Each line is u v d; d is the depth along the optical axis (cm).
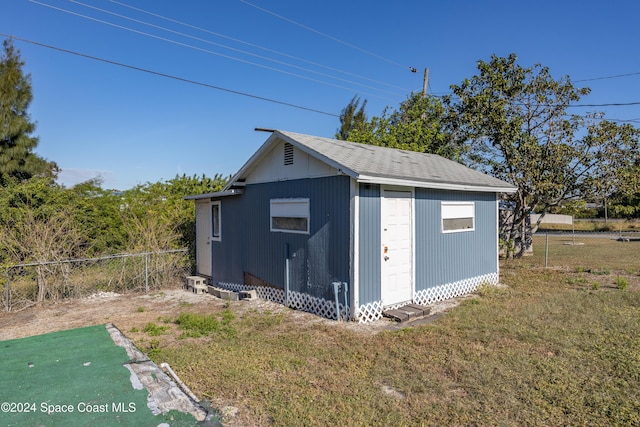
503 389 427
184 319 690
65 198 1169
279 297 837
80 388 371
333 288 699
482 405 396
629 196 1457
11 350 475
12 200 1074
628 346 547
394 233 746
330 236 714
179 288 1051
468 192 946
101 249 1184
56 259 906
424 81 1902
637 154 1395
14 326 707
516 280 1100
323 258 729
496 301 841
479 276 983
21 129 1469
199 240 1141
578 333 607
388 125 1936
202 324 669
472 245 960
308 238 761
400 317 688
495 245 1045
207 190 1531
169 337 627
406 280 772
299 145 751
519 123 1466
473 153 1642
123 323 719
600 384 436
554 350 539
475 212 972
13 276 845
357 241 673
